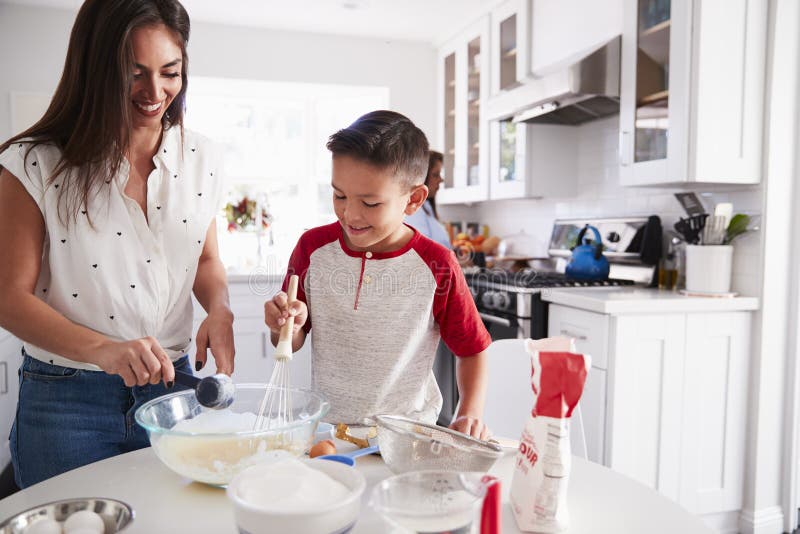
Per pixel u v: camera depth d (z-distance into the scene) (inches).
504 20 119.3
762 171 76.8
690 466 77.2
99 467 31.9
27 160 36.2
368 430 36.6
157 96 37.0
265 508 20.9
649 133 80.9
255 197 149.1
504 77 120.0
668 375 74.9
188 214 42.9
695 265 79.3
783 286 78.3
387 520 21.0
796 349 78.8
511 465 32.8
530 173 111.0
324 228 44.9
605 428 74.0
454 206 154.6
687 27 73.3
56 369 38.6
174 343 44.1
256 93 145.5
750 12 74.9
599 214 107.6
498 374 53.9
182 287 43.9
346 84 144.3
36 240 36.8
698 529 26.0
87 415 39.3
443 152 147.9
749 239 79.0
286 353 31.3
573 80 84.4
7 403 89.0
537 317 86.4
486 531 21.0
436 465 27.8
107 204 38.7
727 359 78.0
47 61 125.5
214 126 145.1
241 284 106.6
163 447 27.9
